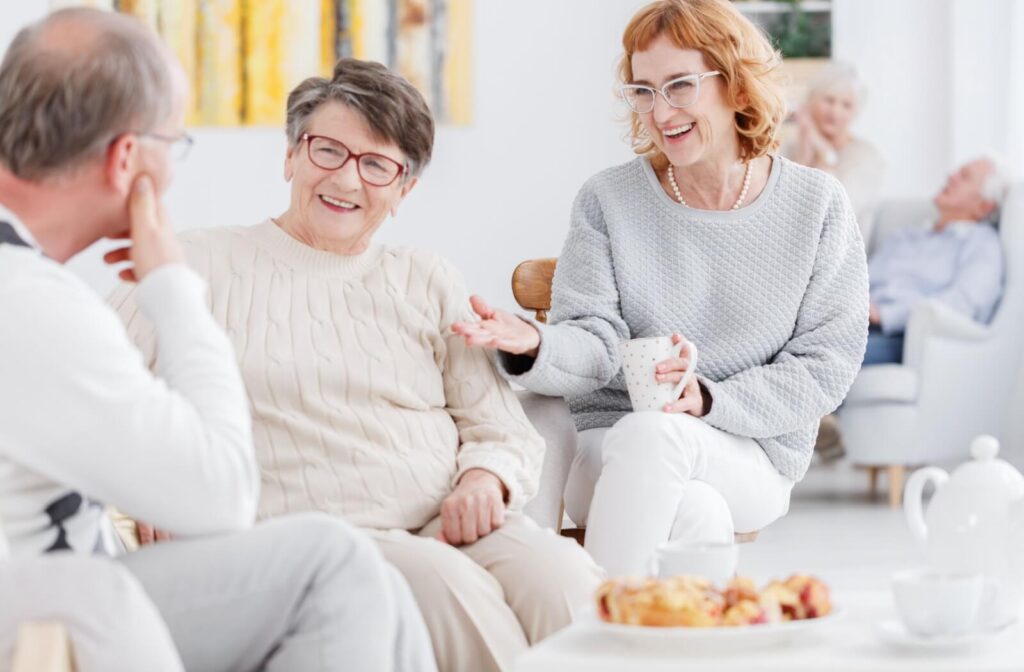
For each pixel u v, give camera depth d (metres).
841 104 6.56
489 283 5.88
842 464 6.52
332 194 2.23
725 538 2.40
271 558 1.43
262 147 5.68
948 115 7.02
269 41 5.68
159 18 5.62
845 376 2.64
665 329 2.68
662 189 2.75
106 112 1.48
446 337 2.37
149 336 2.14
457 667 1.94
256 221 5.69
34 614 1.23
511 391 2.40
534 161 5.87
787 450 2.65
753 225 2.70
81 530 1.46
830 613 1.48
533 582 2.03
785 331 2.70
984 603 1.55
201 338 1.51
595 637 1.48
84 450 1.36
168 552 1.43
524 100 5.86
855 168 6.53
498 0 5.82
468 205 5.85
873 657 1.39
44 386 1.35
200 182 5.66
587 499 2.61
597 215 2.79
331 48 5.71
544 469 2.50
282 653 1.45
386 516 2.15
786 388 2.60
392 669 1.48
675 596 1.42
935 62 6.96
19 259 1.39
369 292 2.29
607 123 5.89
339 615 1.43
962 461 5.59
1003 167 6.00
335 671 1.43
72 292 1.40
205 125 5.66
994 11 6.99
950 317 5.36
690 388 2.50
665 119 2.62
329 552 1.44
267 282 2.24
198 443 1.42
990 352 5.48
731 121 2.67
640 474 2.31
